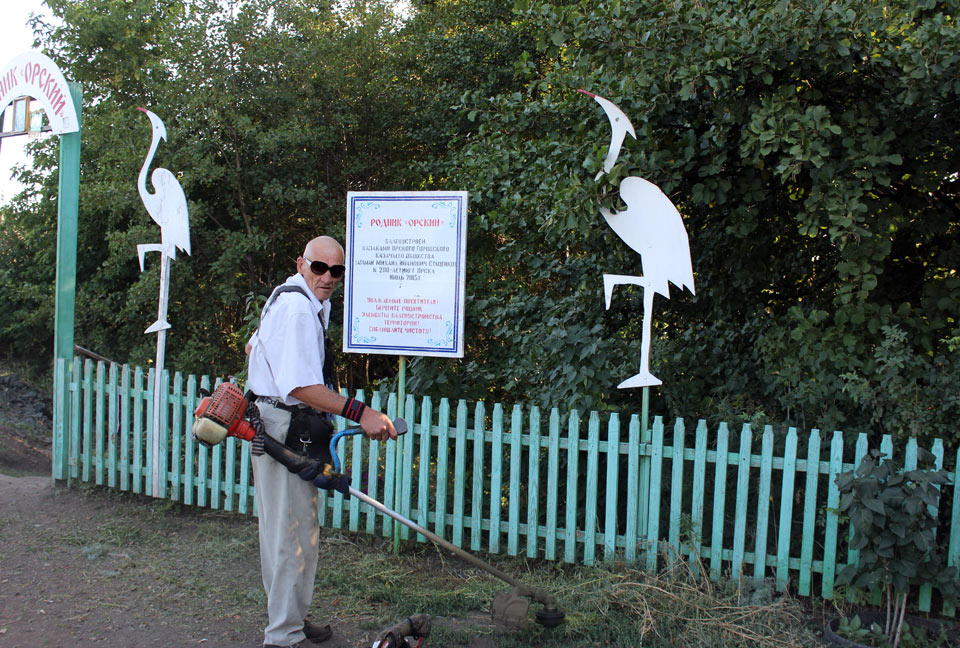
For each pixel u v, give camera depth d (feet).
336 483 11.01
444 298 15.37
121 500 19.65
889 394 13.67
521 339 19.71
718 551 13.84
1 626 12.32
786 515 13.43
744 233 15.55
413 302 15.55
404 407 16.24
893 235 16.46
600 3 14.76
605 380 15.70
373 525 16.57
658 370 18.03
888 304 15.88
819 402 14.87
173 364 36.29
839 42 13.24
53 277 43.86
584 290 19.29
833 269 17.30
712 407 17.16
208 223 38.32
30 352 45.62
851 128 14.23
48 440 33.12
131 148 34.71
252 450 10.82
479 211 22.27
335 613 13.16
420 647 11.47
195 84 36.14
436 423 17.15
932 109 14.84
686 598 12.94
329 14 40.73
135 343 38.32
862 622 12.71
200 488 18.44
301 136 35.68
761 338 16.49
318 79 37.73
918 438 13.62
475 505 15.70
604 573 13.73
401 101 39.40
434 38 37.63
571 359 15.74
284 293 11.09
